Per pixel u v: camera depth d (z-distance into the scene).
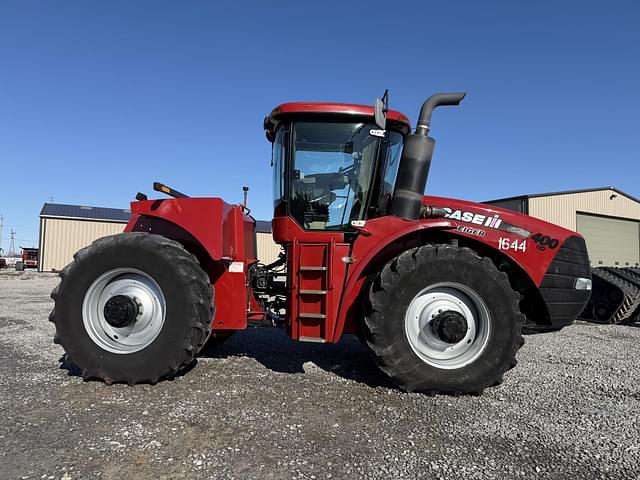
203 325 3.42
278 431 2.57
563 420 2.82
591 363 4.30
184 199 3.66
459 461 2.26
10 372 3.69
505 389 3.43
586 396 3.29
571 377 3.78
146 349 3.36
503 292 3.31
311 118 3.79
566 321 3.85
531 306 3.95
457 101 3.69
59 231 25.61
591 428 2.70
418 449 2.38
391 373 3.27
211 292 3.55
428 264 3.33
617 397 3.27
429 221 3.57
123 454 2.26
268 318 4.05
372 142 3.83
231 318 3.79
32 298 10.54
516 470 2.18
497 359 3.27
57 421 2.67
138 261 3.41
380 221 3.56
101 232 26.45
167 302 3.39
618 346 5.20
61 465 2.15
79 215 26.53
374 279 3.47
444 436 2.55
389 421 2.75
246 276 3.97
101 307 3.51
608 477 2.13
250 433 2.53
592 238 21.14
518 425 2.72
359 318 3.64
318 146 3.83
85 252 3.46
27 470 2.10
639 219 22.50
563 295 3.79
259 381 3.50
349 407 2.97
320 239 3.72
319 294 3.49
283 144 3.89
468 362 3.32
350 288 3.44
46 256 25.33
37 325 6.17
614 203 21.66
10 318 6.89
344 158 3.84
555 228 3.85
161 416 2.76
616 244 21.83
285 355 4.41
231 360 4.18
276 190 4.03
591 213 20.97
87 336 3.41
